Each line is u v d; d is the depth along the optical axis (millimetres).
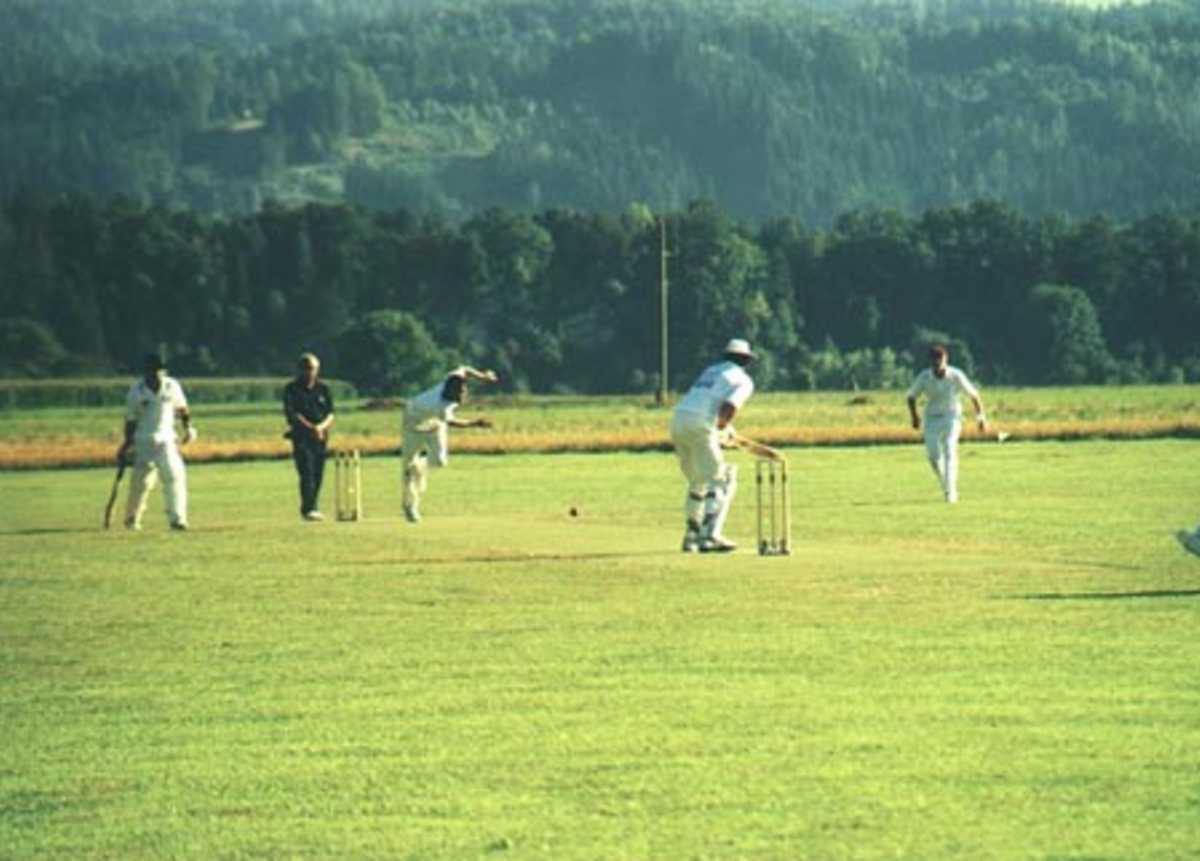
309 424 67000
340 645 36625
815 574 46000
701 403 51625
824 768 25781
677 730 28172
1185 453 103500
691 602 41312
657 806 24312
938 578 44688
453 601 42500
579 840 23031
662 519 65938
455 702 30688
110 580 48562
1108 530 57688
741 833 23094
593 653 34812
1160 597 40594
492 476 94625
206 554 54688
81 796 25641
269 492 87188
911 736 27359
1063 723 27953
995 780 25031
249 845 23312
